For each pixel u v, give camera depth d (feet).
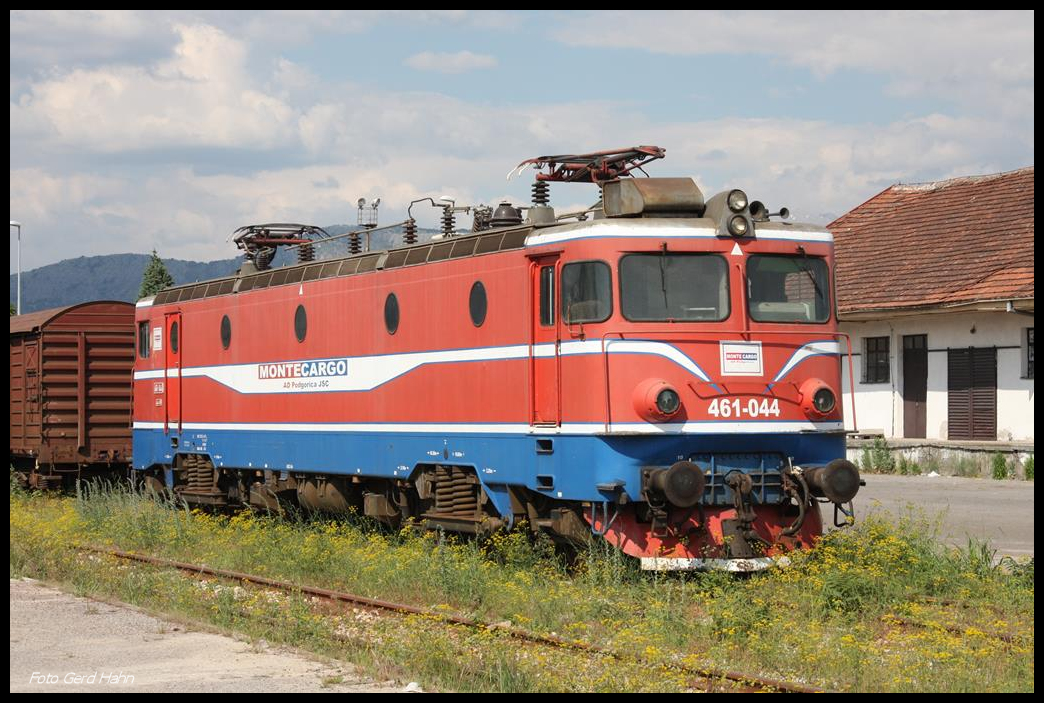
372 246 67.97
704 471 48.42
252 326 72.18
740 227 49.37
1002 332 100.37
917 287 107.96
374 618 43.57
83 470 94.07
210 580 52.85
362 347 62.49
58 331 91.76
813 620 39.81
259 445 71.41
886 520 56.80
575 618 41.96
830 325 51.21
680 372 48.24
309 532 61.72
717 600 41.16
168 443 81.61
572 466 49.03
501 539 51.93
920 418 108.58
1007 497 81.76
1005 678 33.22
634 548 48.24
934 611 41.96
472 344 54.70
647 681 32.42
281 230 79.61
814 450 50.39
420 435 58.18
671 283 48.80
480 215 60.90
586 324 48.57
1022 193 113.70
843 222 128.36
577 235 49.11
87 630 41.98
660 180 50.49
